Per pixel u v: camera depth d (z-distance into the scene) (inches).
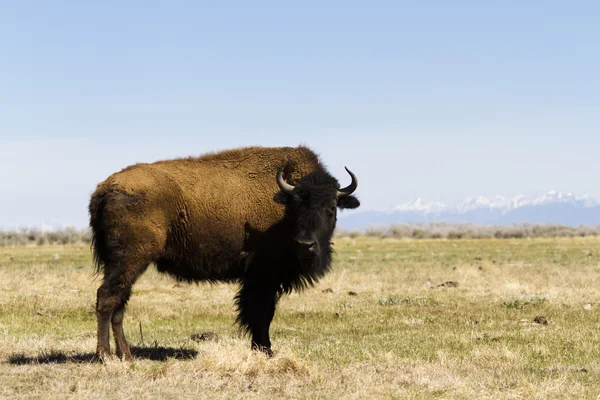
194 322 1296.8
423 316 1327.5
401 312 1384.1
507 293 1642.5
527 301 1482.5
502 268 2415.1
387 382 767.7
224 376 764.6
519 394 718.5
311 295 1646.2
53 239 5044.3
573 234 6599.4
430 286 1844.2
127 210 846.5
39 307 1379.2
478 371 832.9
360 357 924.0
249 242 901.2
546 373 829.8
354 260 2977.4
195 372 770.2
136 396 680.4
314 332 1175.0
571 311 1352.1
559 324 1204.5
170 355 927.0
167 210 868.6
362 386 740.7
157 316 1350.9
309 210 860.0
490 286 1808.6
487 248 4111.7
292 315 1364.4
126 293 855.1
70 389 705.0
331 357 924.6
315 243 846.5
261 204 904.3
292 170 924.0
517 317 1291.8
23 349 945.5
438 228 6727.4
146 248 855.1
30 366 816.9
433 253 3575.3
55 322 1258.0
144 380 748.6
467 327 1192.2
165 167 894.4
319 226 856.9
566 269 2363.4
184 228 879.7
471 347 1001.5
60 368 812.0
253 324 908.0
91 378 754.8
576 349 975.0
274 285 926.4
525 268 2425.0
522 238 6156.5
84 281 1844.2
